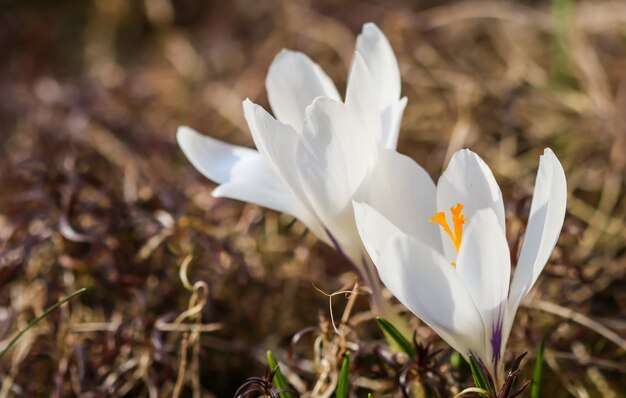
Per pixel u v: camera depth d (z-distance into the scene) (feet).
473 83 1.67
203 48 2.09
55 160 1.60
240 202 1.48
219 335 1.35
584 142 1.57
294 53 1.12
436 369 1.14
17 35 2.19
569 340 1.29
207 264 1.39
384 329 1.12
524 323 1.26
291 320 1.38
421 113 1.69
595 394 1.28
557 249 1.27
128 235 1.38
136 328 1.33
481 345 1.02
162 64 2.04
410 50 1.79
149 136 1.67
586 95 1.65
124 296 1.35
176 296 1.35
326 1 2.05
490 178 1.02
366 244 1.01
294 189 1.07
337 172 1.05
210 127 1.79
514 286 1.03
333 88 1.13
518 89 1.64
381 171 1.06
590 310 1.33
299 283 1.40
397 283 0.99
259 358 1.33
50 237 1.38
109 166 1.66
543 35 1.87
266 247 1.46
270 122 1.04
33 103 1.85
